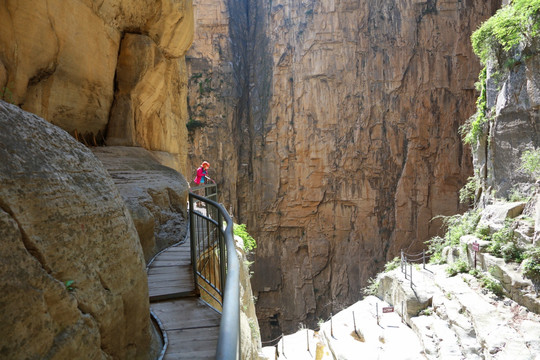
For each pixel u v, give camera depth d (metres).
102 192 2.03
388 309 12.34
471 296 9.70
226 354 1.02
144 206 4.90
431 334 9.65
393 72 26.39
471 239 11.32
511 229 9.81
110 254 1.93
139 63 7.21
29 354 1.25
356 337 11.77
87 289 1.66
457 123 25.61
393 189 26.59
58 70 5.24
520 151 11.02
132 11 7.15
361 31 26.94
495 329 8.20
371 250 26.45
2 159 1.39
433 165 25.88
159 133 9.41
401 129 26.41
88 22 5.82
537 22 9.58
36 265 1.37
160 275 3.95
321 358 12.16
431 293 11.18
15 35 4.30
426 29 25.95
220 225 3.27
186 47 9.80
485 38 12.16
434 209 25.67
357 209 27.05
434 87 25.84
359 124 26.88
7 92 4.17
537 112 10.21
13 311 1.21
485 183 13.52
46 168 1.62
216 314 3.11
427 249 25.50
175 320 2.99
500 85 12.19
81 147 2.09
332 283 27.00
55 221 1.55
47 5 4.73
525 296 8.50
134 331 2.13
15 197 1.37
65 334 1.45
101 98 6.68
